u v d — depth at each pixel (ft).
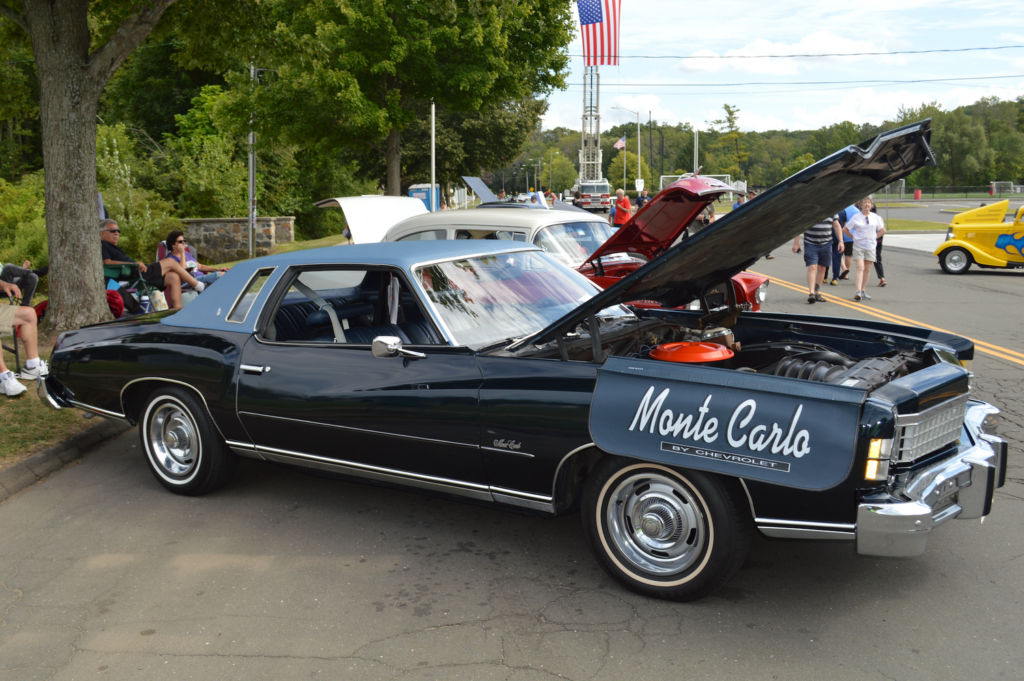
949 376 10.35
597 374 11.03
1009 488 15.06
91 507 15.39
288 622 10.84
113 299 29.32
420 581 11.96
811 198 11.84
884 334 13.75
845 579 11.63
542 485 11.69
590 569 12.23
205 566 12.66
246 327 14.78
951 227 53.26
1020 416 19.61
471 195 195.42
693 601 11.05
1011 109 406.00
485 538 13.53
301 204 107.34
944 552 12.45
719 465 9.96
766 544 12.91
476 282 13.82
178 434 15.79
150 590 11.89
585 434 11.00
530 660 9.73
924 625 10.27
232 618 10.99
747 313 15.67
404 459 13.00
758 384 9.89
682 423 10.27
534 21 59.26
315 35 51.34
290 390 13.79
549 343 12.71
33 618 11.16
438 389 12.32
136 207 63.10
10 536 14.11
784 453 9.58
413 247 14.48
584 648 9.96
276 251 73.36
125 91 108.06
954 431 10.77
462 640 10.25
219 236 72.02
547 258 15.52
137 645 10.37
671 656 9.71
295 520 14.52
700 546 10.58
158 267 30.17
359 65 52.70
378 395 12.87
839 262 47.26
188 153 88.94
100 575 12.44
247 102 55.67
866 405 9.40
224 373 14.61
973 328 31.68
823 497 9.66
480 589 11.64
